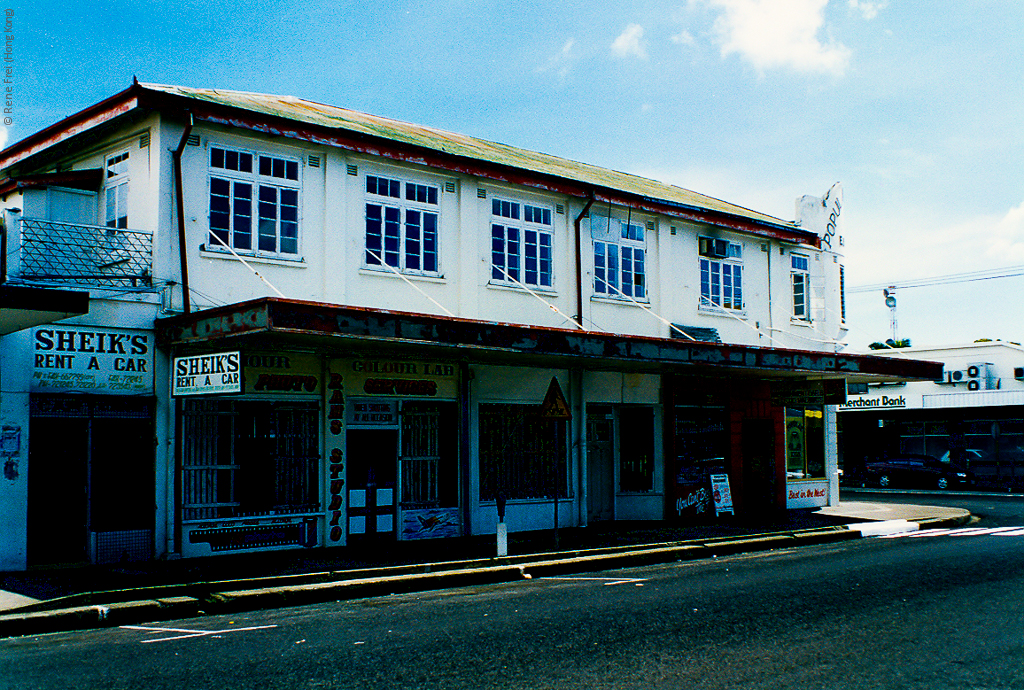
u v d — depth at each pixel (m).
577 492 18.53
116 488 12.88
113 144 14.21
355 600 10.79
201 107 13.41
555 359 16.52
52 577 11.42
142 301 13.10
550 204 18.45
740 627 8.38
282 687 6.34
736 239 22.39
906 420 38.31
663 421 20.38
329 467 14.88
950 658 7.25
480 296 17.00
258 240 14.35
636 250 20.05
